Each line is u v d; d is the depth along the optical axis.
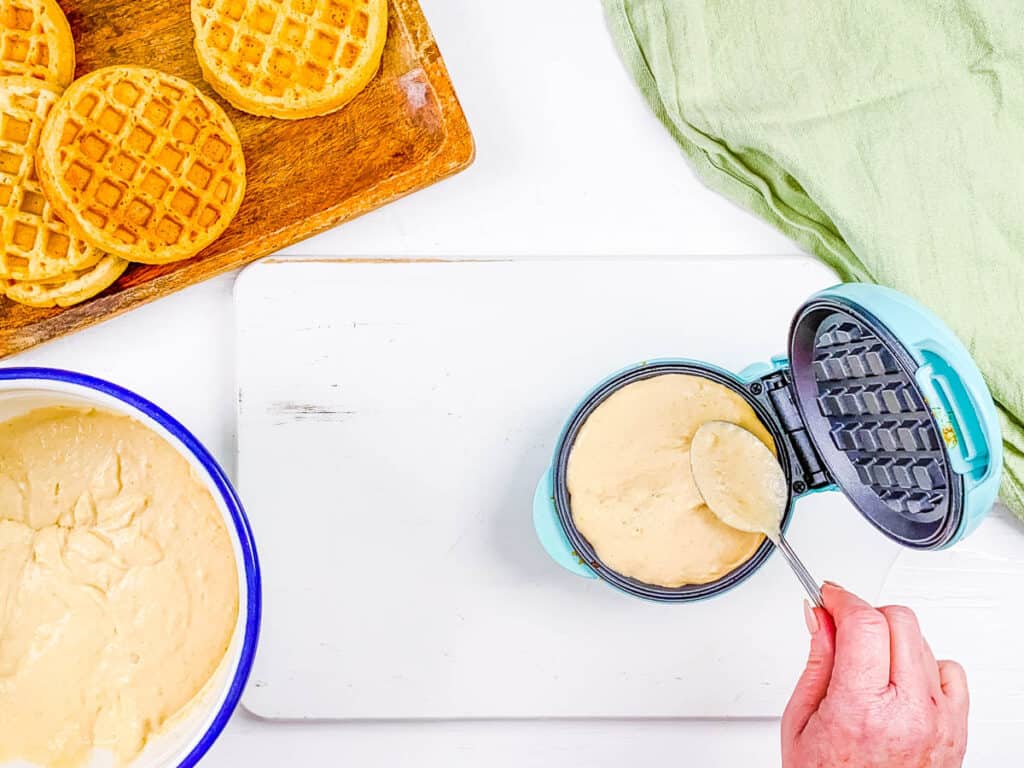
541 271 0.75
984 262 0.75
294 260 0.75
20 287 0.71
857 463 0.67
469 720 0.75
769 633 0.75
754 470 0.68
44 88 0.71
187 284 0.73
